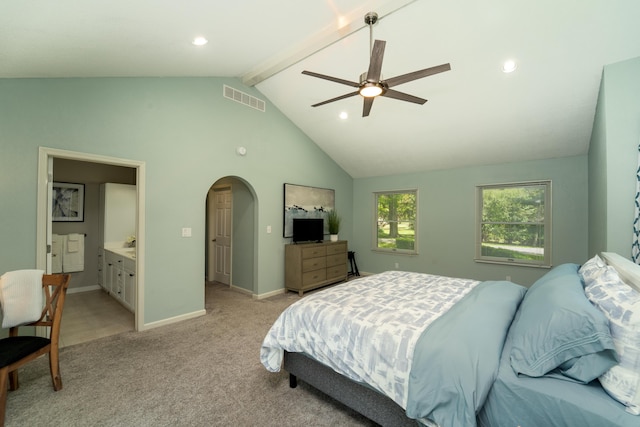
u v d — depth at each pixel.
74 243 4.59
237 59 3.33
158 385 2.17
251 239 4.68
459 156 4.79
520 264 4.55
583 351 1.13
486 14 2.57
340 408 1.93
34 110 2.55
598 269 1.73
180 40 2.47
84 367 2.42
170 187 3.47
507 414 1.18
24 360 1.84
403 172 5.76
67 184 4.58
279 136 4.88
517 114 3.64
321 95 4.21
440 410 1.26
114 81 3.03
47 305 2.15
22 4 1.47
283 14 2.39
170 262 3.46
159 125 3.38
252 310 3.96
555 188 4.31
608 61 2.67
